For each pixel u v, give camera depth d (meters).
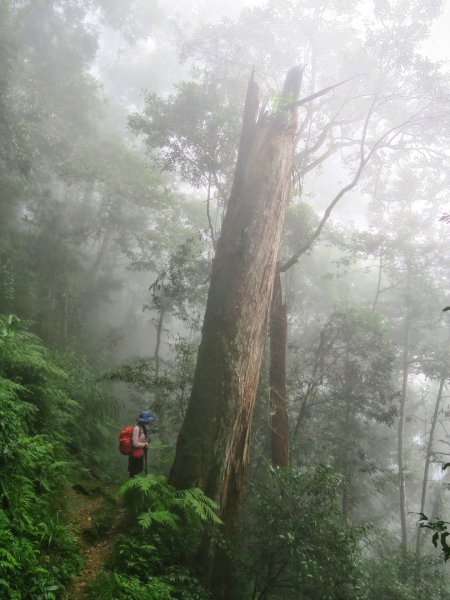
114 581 4.55
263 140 8.71
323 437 13.62
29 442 5.71
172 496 5.94
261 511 6.26
